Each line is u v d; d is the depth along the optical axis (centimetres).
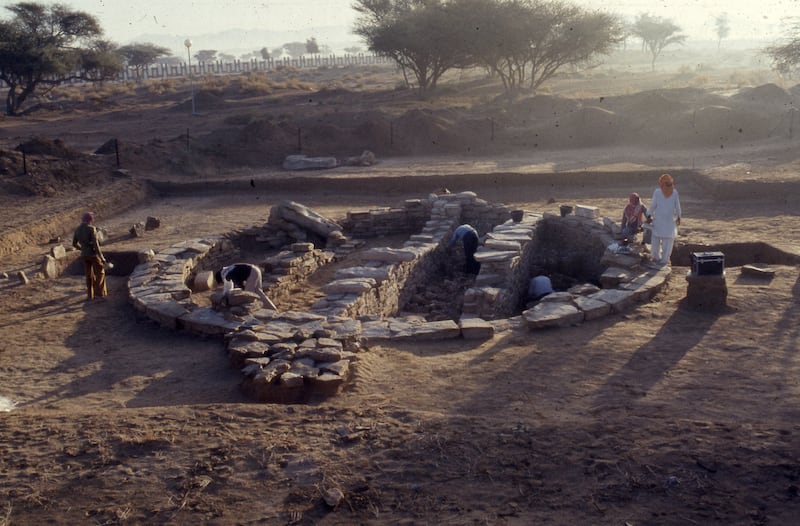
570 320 1098
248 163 3306
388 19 5859
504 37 5141
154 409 793
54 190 2530
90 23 6806
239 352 971
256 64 12681
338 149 3478
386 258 1538
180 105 5888
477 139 3500
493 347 1022
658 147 3266
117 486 613
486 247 1588
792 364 889
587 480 597
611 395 820
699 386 834
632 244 1441
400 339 1057
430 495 584
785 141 3017
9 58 5756
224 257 1845
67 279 1622
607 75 7281
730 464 609
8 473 640
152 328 1251
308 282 1630
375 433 693
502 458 636
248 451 662
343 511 568
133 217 2397
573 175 2591
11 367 1077
